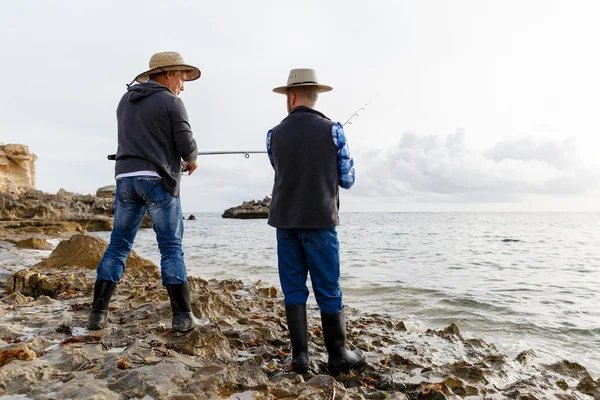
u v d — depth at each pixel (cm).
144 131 328
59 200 4012
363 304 741
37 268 831
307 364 297
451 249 2080
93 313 350
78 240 898
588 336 561
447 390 296
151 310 421
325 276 297
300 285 304
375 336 458
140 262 842
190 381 255
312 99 308
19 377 247
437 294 825
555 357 468
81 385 239
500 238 3097
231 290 757
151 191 329
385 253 1848
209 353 313
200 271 1166
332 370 307
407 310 697
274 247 2178
